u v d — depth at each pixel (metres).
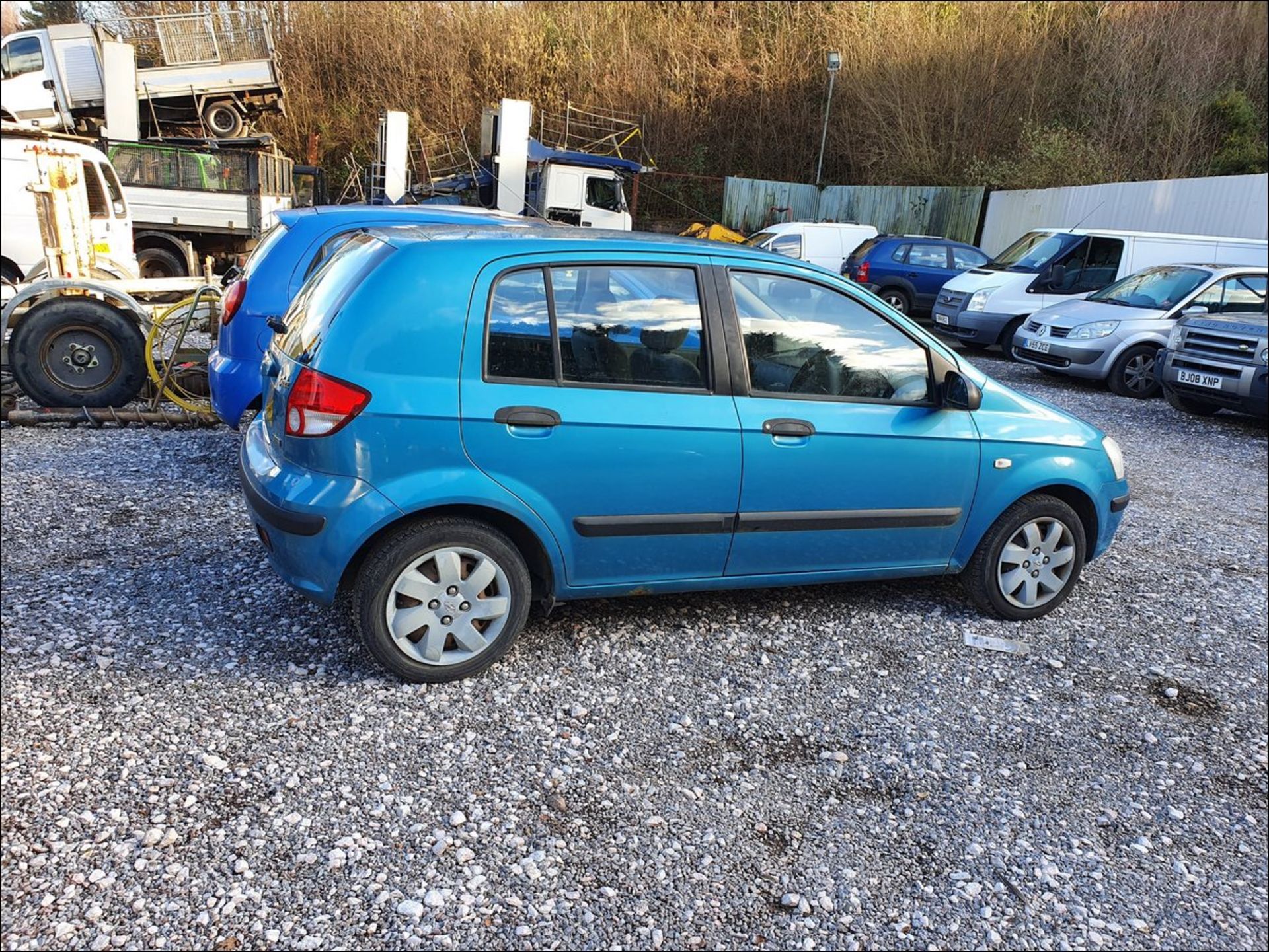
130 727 2.99
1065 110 25.36
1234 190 15.33
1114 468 4.25
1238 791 3.07
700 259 3.46
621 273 3.34
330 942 2.21
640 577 3.53
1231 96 22.78
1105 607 4.46
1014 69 25.80
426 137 29.33
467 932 2.26
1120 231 13.33
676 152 29.84
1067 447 4.09
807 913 2.40
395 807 2.68
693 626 3.92
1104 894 2.56
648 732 3.14
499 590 3.31
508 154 19.44
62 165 7.30
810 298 3.63
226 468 5.86
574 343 3.25
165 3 29.62
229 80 19.20
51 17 32.16
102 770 2.77
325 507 3.03
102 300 6.93
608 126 29.72
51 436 6.47
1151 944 2.40
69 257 7.48
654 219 29.27
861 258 16.94
